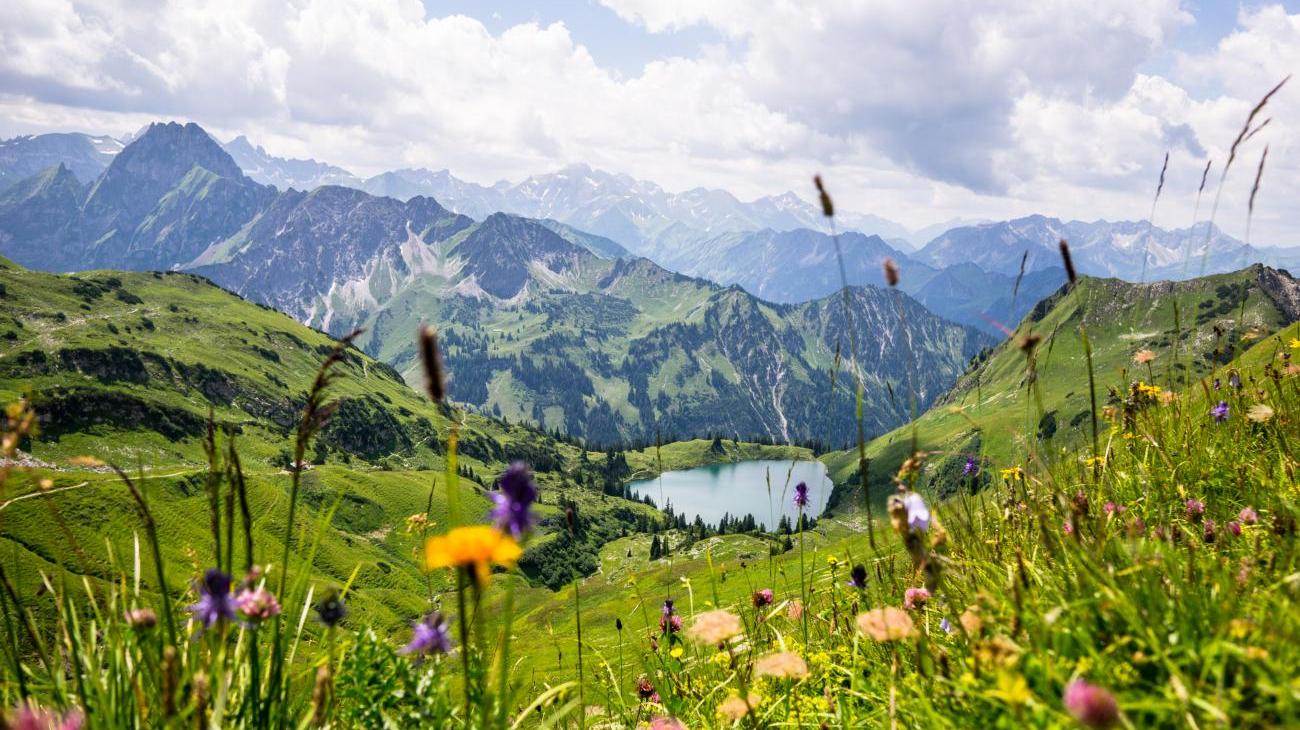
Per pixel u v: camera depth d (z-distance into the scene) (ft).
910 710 11.48
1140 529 13.75
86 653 10.48
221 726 10.48
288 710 11.02
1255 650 8.52
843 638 16.81
